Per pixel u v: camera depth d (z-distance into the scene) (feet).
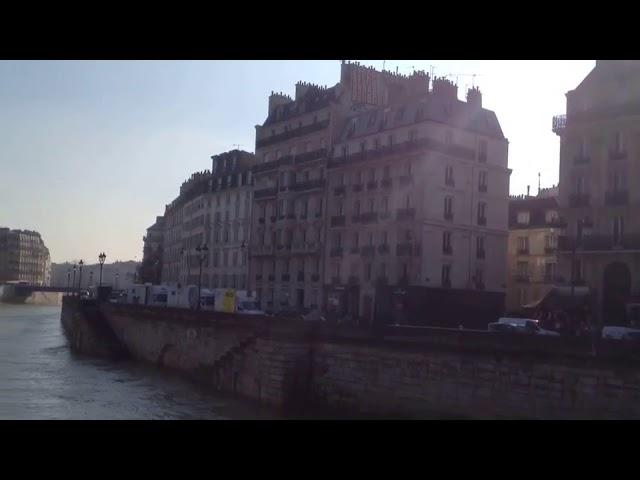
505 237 202.18
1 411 105.60
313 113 232.73
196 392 132.57
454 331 92.63
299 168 231.09
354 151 209.36
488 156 199.93
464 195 192.03
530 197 249.75
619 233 141.59
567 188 150.41
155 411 110.83
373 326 104.22
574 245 125.39
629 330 113.09
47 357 195.11
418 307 170.40
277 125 252.42
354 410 103.81
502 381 86.22
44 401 117.60
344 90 223.30
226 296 194.70
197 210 332.39
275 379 113.19
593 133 146.41
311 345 112.88
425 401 94.32
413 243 183.01
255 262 251.80
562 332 128.77
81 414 105.81
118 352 199.62
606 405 76.59
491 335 87.97
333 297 204.54
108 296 303.48
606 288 143.13
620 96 143.95
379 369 101.19
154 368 172.45
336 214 213.46
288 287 230.27
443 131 189.06
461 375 90.63
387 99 214.07
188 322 157.28
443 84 196.03
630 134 140.56
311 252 218.79
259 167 251.60
